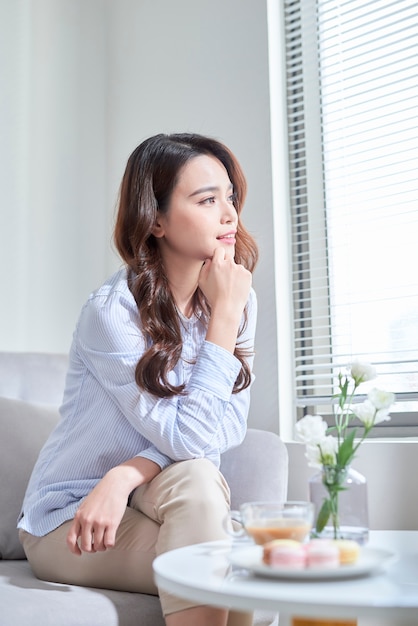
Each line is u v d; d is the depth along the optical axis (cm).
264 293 228
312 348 223
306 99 237
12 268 247
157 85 265
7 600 125
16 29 257
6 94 252
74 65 273
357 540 110
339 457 111
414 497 190
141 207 173
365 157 227
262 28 237
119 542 144
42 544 154
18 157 253
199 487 135
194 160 175
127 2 278
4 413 191
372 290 213
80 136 271
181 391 151
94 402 162
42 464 165
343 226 227
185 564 104
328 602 83
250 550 106
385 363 209
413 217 213
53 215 260
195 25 256
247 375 174
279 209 231
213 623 120
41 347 251
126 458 158
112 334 157
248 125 238
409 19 220
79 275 264
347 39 229
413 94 217
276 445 181
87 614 128
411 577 96
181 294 178
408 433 205
